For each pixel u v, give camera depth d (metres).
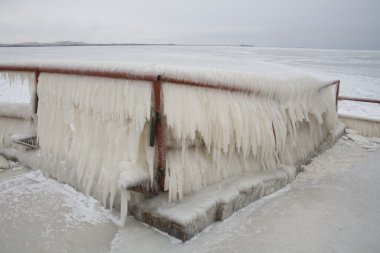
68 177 3.78
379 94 17.92
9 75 4.35
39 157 4.18
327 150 5.70
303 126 4.84
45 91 3.94
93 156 3.40
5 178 4.03
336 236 2.97
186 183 3.17
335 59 70.00
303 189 4.04
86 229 2.96
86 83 3.43
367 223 3.23
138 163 3.03
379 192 3.99
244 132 3.56
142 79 2.90
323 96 5.27
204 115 3.16
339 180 4.38
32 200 3.49
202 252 2.66
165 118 3.00
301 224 3.14
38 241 2.78
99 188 3.36
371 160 5.23
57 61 3.76
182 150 3.07
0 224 3.02
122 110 3.11
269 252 2.69
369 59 72.81
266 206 3.51
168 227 2.83
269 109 3.86
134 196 3.09
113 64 3.18
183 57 50.50
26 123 4.53
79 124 3.63
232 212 3.26
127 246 2.70
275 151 4.13
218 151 3.41
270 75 4.01
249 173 3.83
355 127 6.96
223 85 3.29
